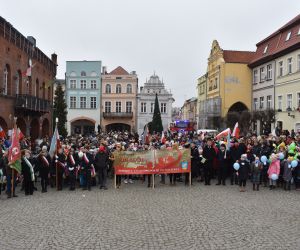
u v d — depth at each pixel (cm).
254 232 971
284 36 4350
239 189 1706
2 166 1594
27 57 3769
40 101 3912
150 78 8006
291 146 1778
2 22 2962
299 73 3847
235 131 2286
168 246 855
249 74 5456
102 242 889
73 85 7612
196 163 1891
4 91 3136
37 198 1491
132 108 7756
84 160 1712
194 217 1138
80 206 1313
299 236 934
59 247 854
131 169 1786
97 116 7612
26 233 971
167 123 7956
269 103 4734
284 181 1728
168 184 1889
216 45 5725
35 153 2095
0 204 1364
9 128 3194
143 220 1100
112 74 7788
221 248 841
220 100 5447
